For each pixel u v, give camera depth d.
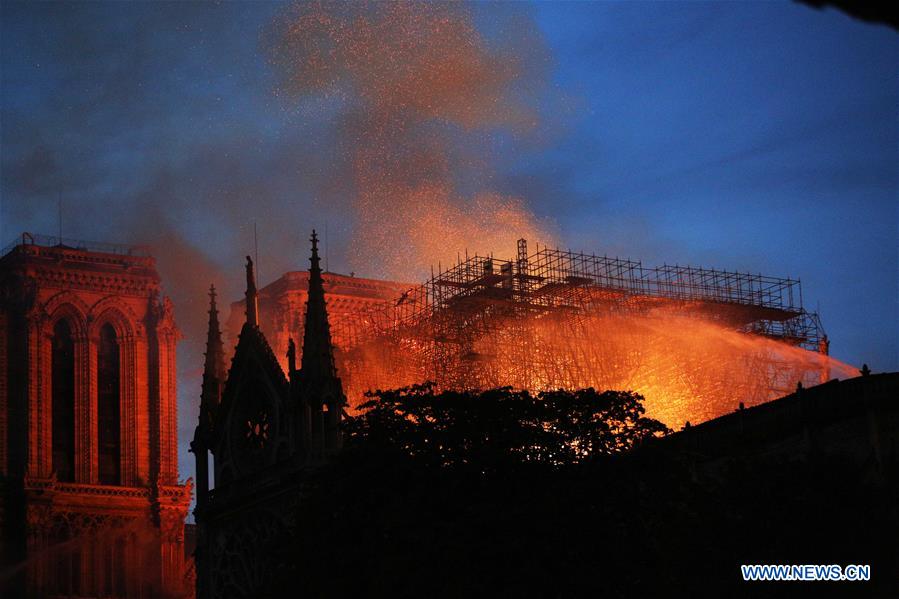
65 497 192.88
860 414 75.62
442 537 68.94
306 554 73.12
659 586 69.75
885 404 74.62
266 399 107.56
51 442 197.75
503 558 68.12
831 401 77.50
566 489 70.75
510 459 72.25
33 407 195.88
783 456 73.62
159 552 196.00
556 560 68.38
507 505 70.12
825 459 72.06
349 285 181.00
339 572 71.12
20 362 198.25
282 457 104.31
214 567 110.25
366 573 69.94
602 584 68.50
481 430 74.25
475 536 68.69
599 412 76.94
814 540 68.75
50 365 199.50
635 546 70.69
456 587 66.94
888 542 70.06
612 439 75.19
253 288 112.25
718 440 83.75
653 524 72.50
